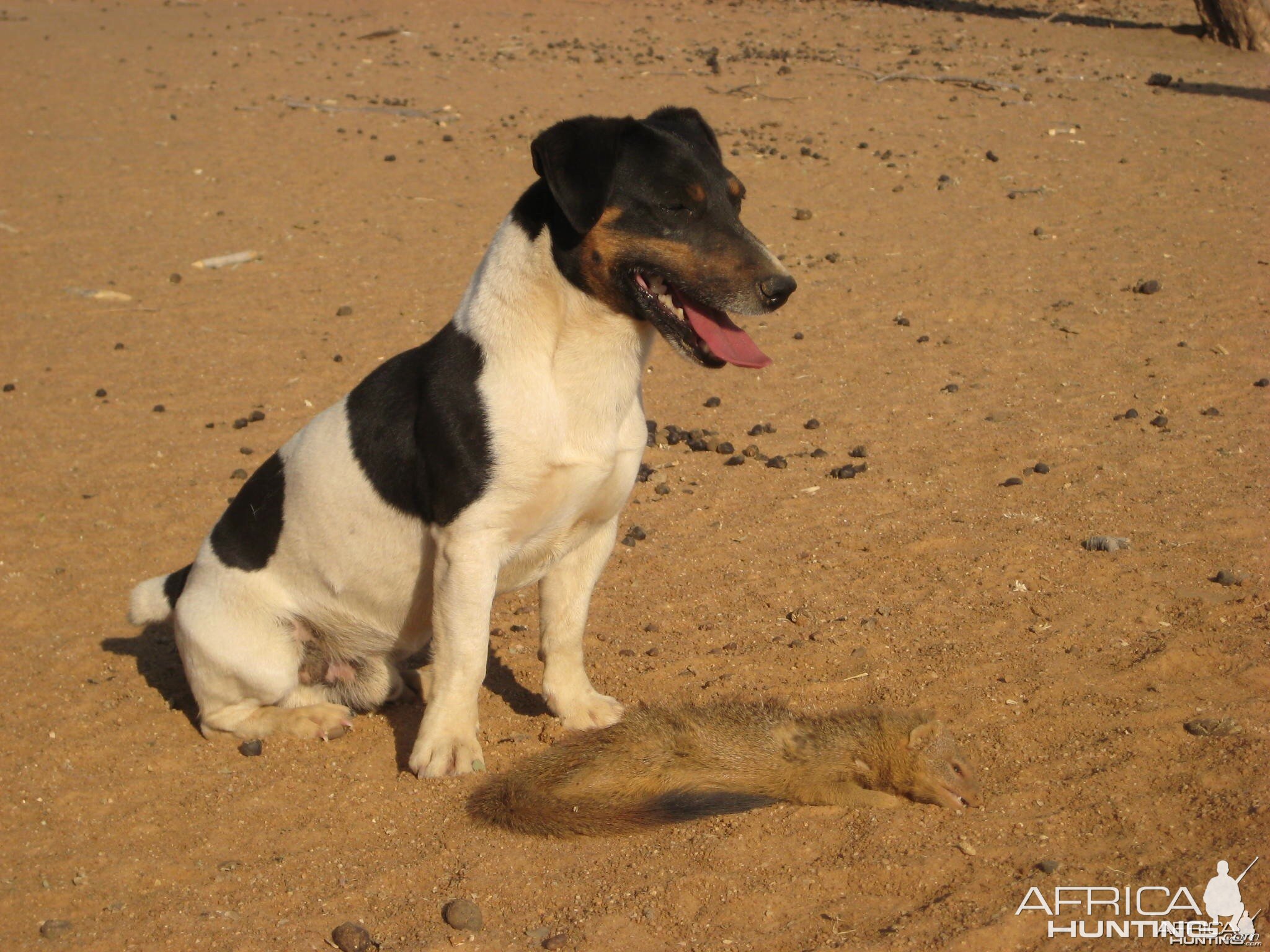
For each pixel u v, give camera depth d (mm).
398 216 4098
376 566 1819
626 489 1803
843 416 2600
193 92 5707
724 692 1888
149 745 1877
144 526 2330
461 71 6160
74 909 1652
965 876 1604
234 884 1667
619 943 1565
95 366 2941
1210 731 1729
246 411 2699
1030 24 7352
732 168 4441
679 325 1719
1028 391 2648
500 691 1951
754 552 2197
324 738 1865
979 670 1886
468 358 1743
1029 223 3861
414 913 1617
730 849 1656
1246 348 2803
